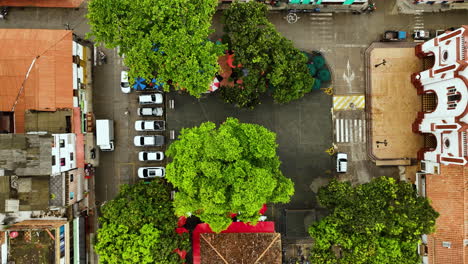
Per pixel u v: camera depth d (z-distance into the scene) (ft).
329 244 94.89
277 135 119.03
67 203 98.78
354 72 119.44
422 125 111.04
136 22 84.02
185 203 83.92
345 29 119.44
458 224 100.99
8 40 100.89
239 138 86.94
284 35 119.24
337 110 119.03
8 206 93.81
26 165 90.07
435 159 107.04
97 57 117.91
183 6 82.99
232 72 109.19
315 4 116.47
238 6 94.32
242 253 104.94
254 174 81.05
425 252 108.47
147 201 93.81
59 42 101.65
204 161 80.23
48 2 116.16
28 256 92.02
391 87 118.21
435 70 101.91
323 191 100.48
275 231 118.42
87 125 115.65
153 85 115.96
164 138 118.21
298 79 100.58
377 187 96.43
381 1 119.34
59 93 102.17
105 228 92.99
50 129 102.47
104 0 84.89
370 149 118.42
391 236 94.02
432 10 119.44
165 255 90.99
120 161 118.62
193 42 85.71
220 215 85.51
